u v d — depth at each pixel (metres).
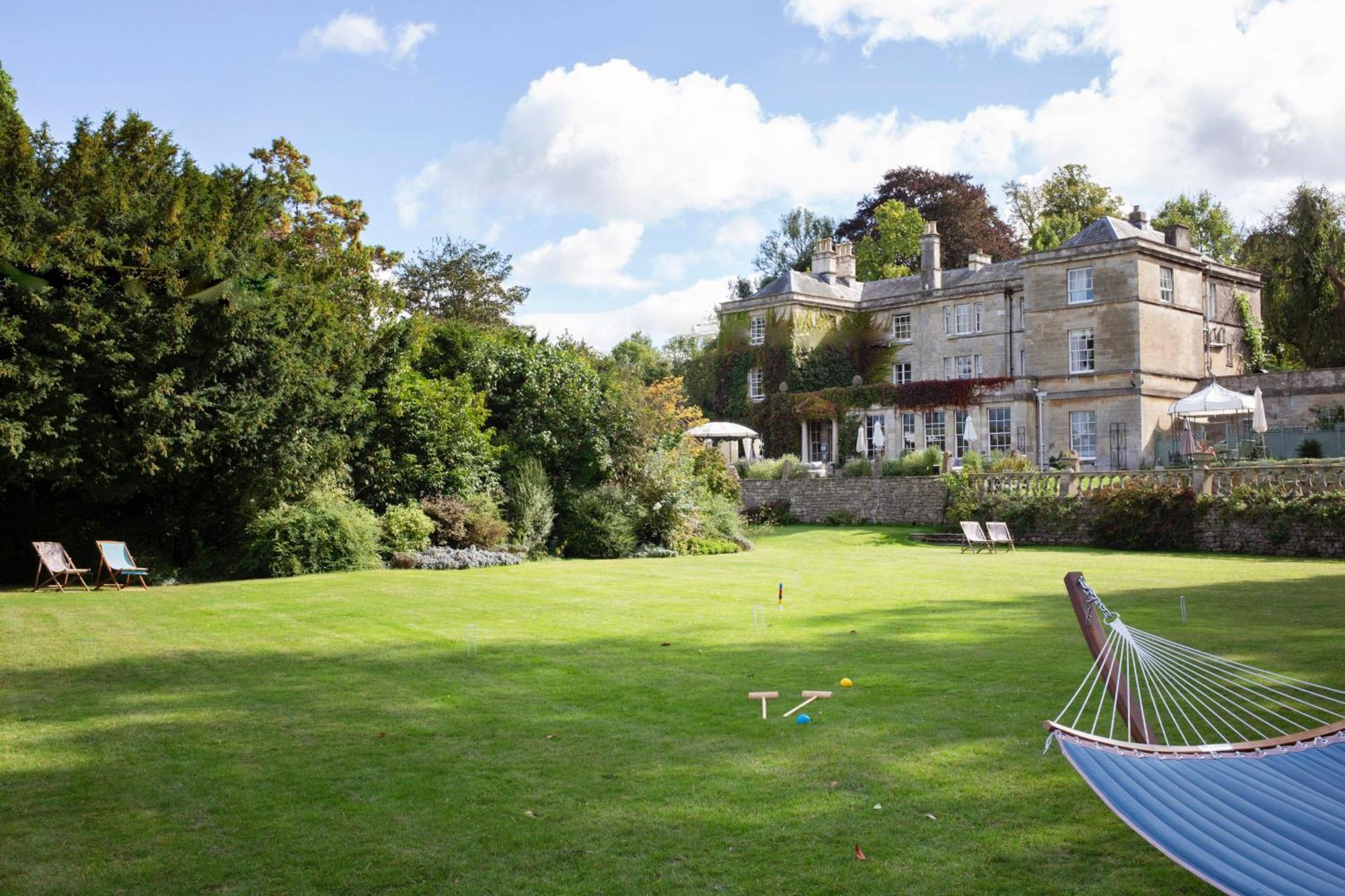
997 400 42.12
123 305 15.73
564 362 26.31
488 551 21.36
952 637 11.25
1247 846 4.14
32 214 15.07
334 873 4.93
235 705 8.28
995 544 28.19
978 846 5.19
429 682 9.12
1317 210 41.00
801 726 7.43
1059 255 41.28
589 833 5.41
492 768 6.52
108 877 4.90
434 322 28.44
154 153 17.88
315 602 14.59
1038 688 8.52
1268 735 6.98
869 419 46.56
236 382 17.67
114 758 6.80
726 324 54.34
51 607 13.94
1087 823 5.48
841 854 5.09
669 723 7.57
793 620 12.71
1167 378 40.38
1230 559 22.36
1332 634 11.09
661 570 19.92
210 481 18.80
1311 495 23.30
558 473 25.34
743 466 41.03
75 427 15.41
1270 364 46.78
